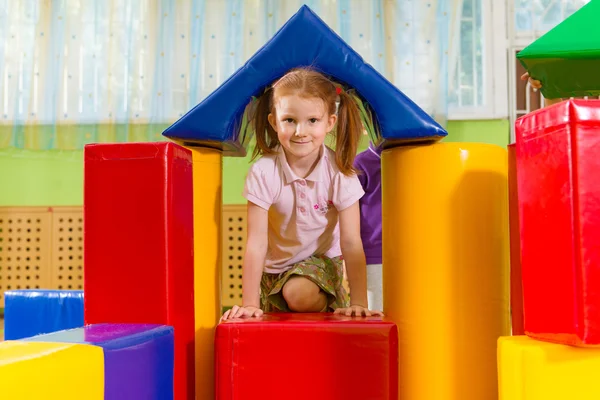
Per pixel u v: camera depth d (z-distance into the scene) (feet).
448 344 3.46
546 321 2.50
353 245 4.05
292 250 4.34
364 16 9.72
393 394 3.08
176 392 3.18
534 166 2.57
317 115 3.73
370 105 3.72
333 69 3.67
